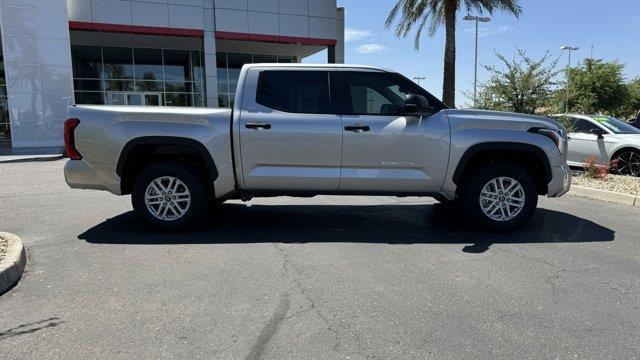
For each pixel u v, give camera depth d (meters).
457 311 3.88
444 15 22.70
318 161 6.04
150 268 4.84
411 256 5.27
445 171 6.08
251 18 25.45
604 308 3.97
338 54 27.64
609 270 4.88
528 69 12.48
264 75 6.14
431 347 3.32
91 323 3.65
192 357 3.18
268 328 3.58
